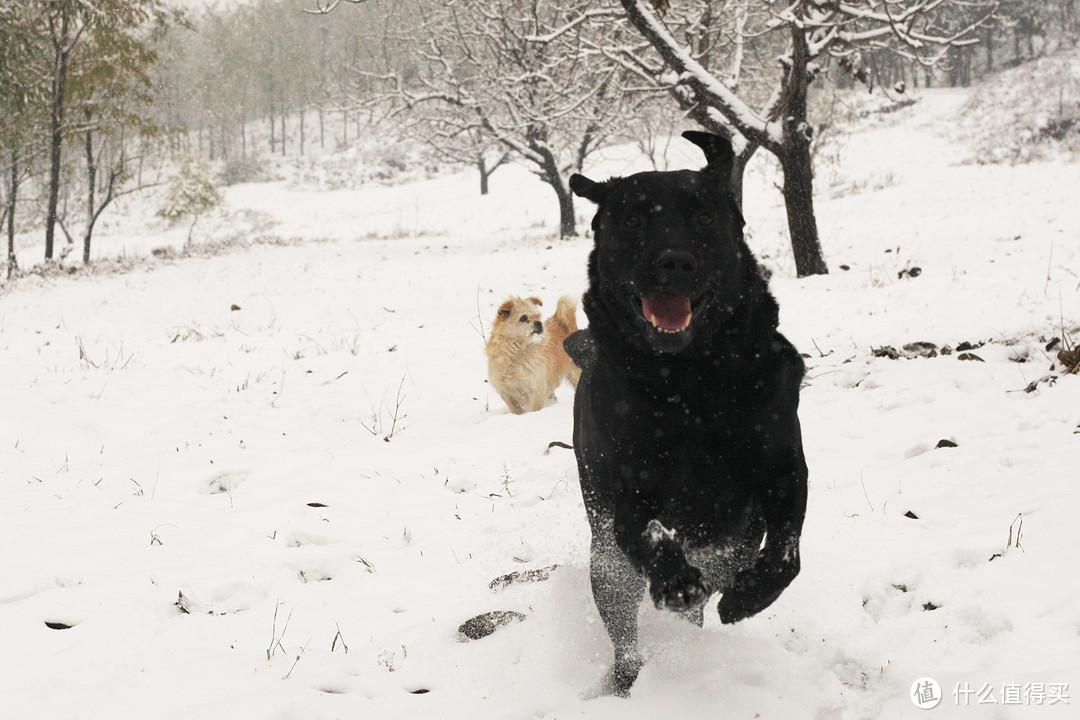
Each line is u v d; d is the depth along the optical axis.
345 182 66.75
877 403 6.69
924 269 13.74
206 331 13.44
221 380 9.69
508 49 24.95
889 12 14.09
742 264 2.79
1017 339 7.90
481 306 14.86
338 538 5.00
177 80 89.94
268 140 98.50
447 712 2.88
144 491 6.09
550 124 24.27
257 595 4.22
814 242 15.08
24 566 4.64
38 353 11.64
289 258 24.34
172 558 4.72
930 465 5.24
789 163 14.98
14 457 7.06
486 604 3.84
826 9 14.45
